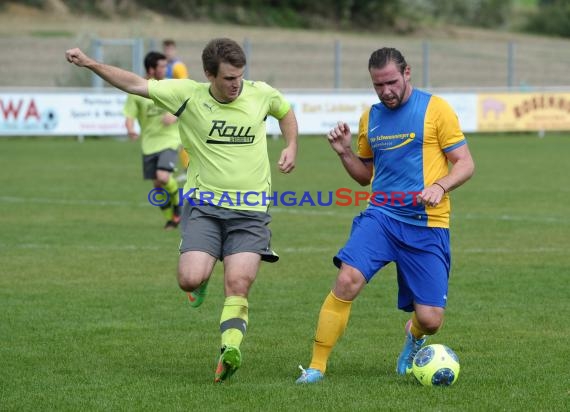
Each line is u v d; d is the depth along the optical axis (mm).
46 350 17562
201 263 15625
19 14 120312
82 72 78688
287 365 16594
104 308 21250
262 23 131750
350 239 15562
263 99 16219
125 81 16016
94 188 45062
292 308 21344
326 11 137000
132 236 31422
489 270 25672
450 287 23469
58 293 22812
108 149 66062
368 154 16219
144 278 24703
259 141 16172
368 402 14031
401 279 15625
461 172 14914
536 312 20688
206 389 14828
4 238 30828
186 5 130250
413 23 140125
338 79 81938
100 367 16375
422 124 15156
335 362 16828
